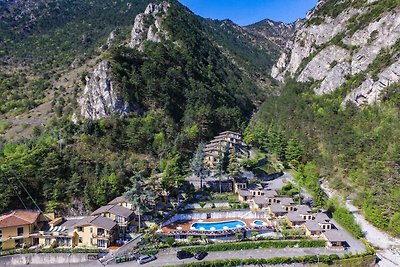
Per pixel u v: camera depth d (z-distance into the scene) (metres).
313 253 74.50
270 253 74.19
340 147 127.38
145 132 123.06
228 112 162.12
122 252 72.38
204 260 70.75
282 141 139.75
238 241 78.06
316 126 150.75
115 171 99.06
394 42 166.38
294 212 91.12
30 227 77.06
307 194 107.69
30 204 87.56
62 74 199.50
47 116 146.25
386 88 145.88
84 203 90.12
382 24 179.38
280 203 97.75
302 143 139.62
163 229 82.69
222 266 69.75
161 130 129.25
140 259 69.69
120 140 116.75
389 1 188.75
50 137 111.25
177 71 169.25
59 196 89.62
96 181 94.38
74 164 97.69
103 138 116.44
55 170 93.88
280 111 178.50
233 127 161.75
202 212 92.38
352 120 143.25
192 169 106.38
